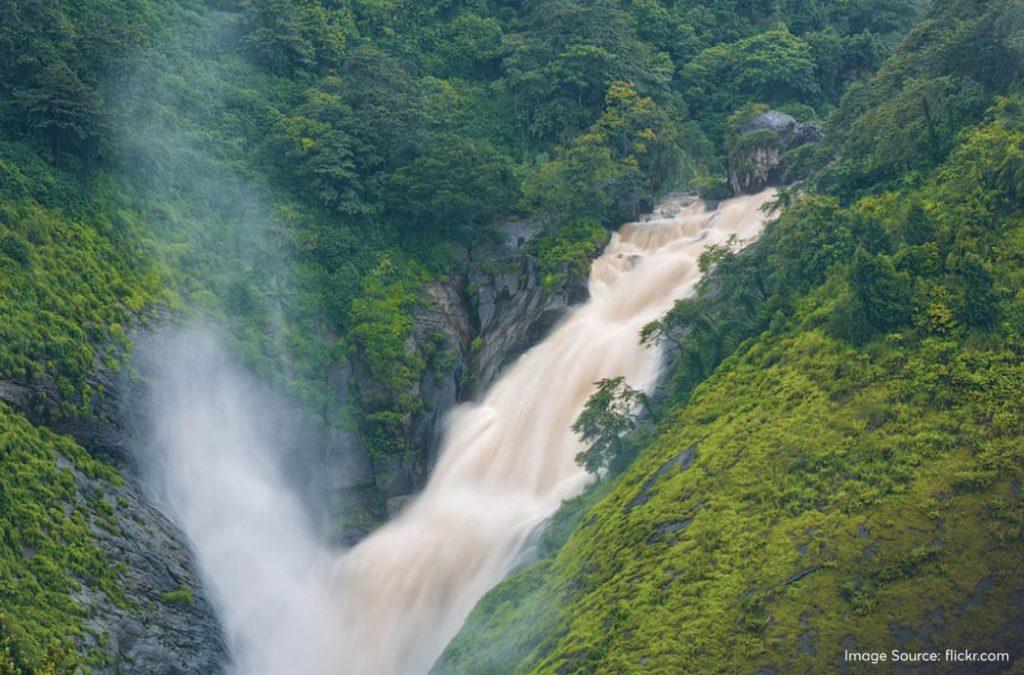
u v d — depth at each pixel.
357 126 132.00
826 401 83.00
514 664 81.62
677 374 102.44
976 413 77.31
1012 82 103.75
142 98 119.06
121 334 102.00
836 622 70.81
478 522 108.38
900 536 73.06
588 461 98.56
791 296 96.94
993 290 82.81
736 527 77.50
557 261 126.75
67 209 107.00
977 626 69.81
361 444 116.62
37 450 89.69
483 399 123.06
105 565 87.25
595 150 135.88
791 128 140.62
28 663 73.62
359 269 124.50
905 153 104.38
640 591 77.06
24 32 115.75
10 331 93.31
